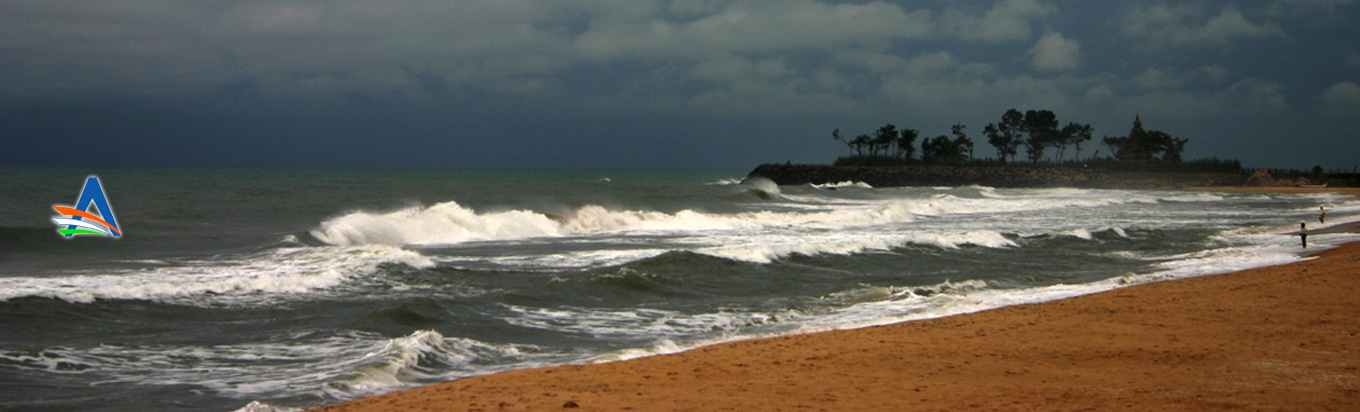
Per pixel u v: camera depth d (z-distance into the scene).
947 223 32.84
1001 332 10.27
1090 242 24.42
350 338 10.14
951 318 11.42
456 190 56.06
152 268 16.22
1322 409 6.30
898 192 68.44
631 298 13.79
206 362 8.95
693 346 9.88
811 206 44.19
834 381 7.67
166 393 7.65
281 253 18.34
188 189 50.16
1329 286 13.62
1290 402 6.55
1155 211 42.41
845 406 6.67
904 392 7.18
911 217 36.25
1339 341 9.27
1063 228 30.17
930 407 6.61
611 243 23.17
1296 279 14.49
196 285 13.02
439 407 6.77
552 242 23.39
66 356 8.97
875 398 6.95
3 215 28.91
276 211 32.16
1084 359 8.62
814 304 13.45
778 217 32.09
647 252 20.45
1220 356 8.57
